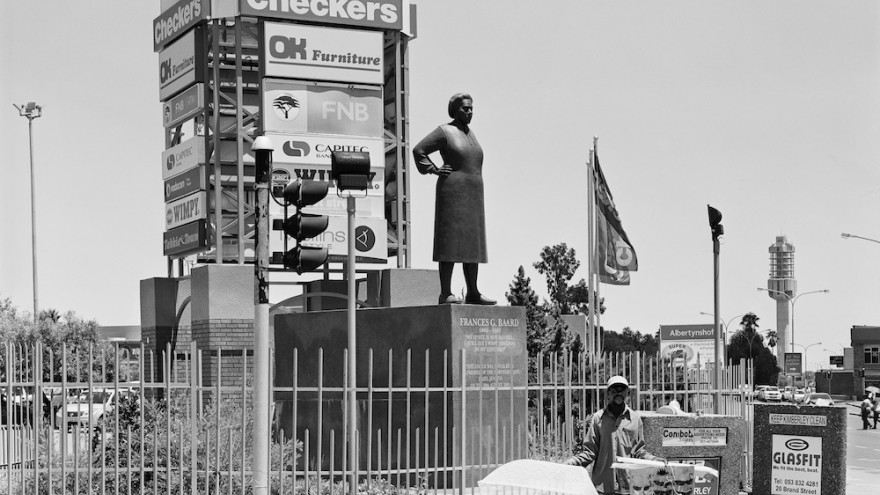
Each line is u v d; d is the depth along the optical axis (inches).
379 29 1206.3
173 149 1232.8
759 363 5093.5
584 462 446.9
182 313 1199.6
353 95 1195.3
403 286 1144.2
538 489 383.9
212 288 1096.2
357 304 1162.6
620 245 1445.6
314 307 1229.7
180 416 642.8
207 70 1163.3
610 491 441.4
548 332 1300.4
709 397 797.9
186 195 1198.3
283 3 1164.5
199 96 1176.2
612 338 3809.1
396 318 778.8
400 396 768.3
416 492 673.0
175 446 631.8
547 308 1784.0
